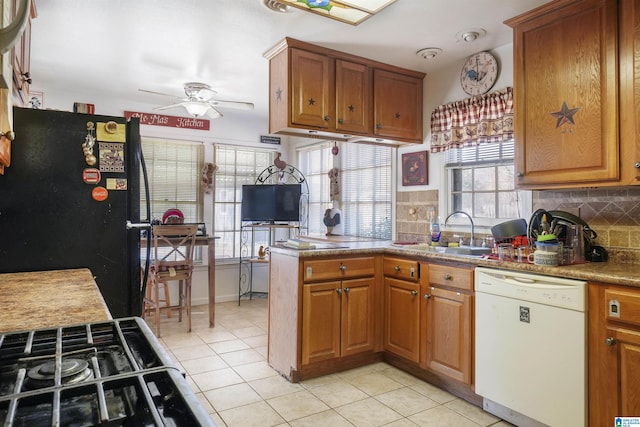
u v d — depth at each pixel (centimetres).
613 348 183
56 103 413
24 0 83
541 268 210
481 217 316
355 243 355
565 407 198
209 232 511
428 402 252
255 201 513
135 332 101
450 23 261
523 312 215
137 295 214
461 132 322
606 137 212
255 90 411
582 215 253
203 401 252
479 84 308
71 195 201
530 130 244
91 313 112
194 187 506
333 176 485
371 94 326
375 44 293
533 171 243
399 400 254
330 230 475
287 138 574
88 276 172
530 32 245
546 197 272
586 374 192
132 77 369
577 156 223
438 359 266
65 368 77
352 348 298
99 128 207
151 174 478
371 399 256
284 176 567
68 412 65
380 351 314
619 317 181
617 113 209
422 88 357
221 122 522
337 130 306
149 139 471
